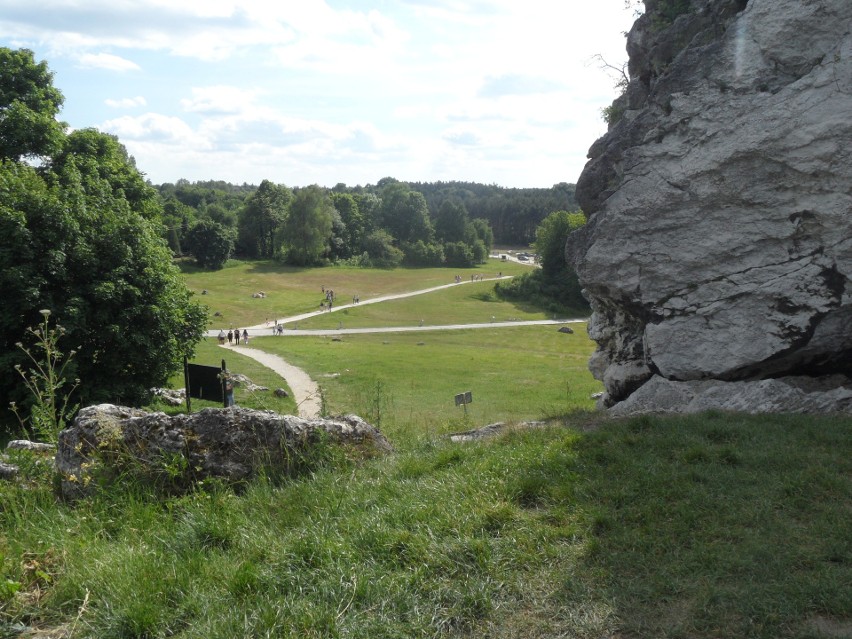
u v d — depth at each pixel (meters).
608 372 14.55
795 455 7.59
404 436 12.04
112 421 7.55
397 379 38.31
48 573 5.37
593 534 5.92
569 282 90.56
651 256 12.84
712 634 4.53
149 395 22.12
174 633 4.69
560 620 4.76
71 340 19.78
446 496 6.61
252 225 123.44
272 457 7.76
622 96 18.34
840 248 11.25
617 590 5.04
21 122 26.77
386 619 4.68
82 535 6.05
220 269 108.44
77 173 24.97
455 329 70.44
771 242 11.84
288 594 5.01
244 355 47.78
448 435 11.09
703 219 12.35
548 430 9.56
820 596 4.75
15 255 19.30
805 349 11.74
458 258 132.38
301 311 80.00
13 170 22.66
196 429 7.60
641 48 15.88
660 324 12.92
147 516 6.49
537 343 62.66
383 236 131.88
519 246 178.12
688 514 6.12
